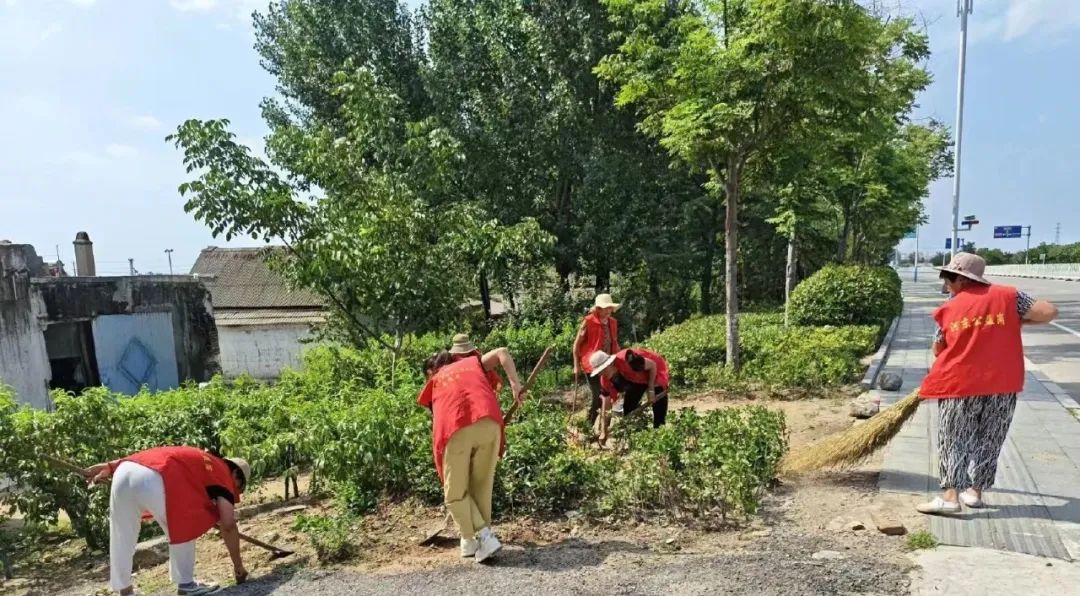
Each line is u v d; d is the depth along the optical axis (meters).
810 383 9.94
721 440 5.45
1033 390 8.82
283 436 6.36
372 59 19.45
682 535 4.70
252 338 24.14
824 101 9.48
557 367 13.24
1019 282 41.44
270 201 8.87
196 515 4.26
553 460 5.44
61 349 15.38
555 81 19.38
